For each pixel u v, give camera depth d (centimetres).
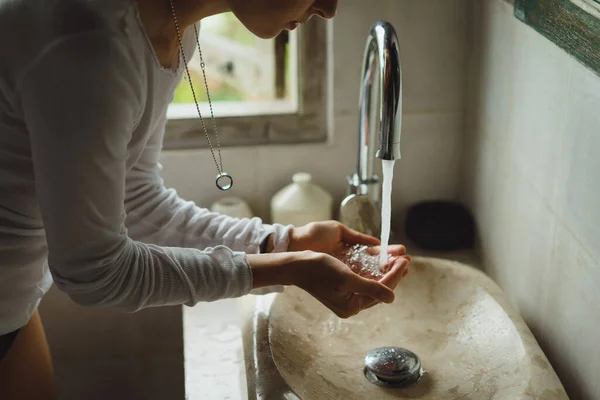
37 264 115
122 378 191
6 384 122
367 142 124
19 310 116
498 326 121
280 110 168
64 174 89
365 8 156
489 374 115
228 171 169
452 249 161
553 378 106
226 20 174
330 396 115
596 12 95
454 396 115
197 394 122
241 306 135
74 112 87
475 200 161
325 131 169
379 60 104
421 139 168
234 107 171
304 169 170
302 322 128
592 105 101
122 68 90
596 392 105
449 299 134
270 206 173
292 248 125
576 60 105
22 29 91
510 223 139
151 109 103
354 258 123
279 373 110
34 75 89
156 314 183
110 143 90
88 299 98
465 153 166
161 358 189
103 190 91
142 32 95
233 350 134
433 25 158
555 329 120
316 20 159
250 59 175
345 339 130
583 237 107
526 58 126
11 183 104
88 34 88
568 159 111
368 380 122
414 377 121
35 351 132
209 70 177
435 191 173
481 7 149
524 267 133
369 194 130
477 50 153
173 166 167
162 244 128
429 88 163
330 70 162
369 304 110
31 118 90
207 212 130
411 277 138
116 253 95
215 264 103
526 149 128
